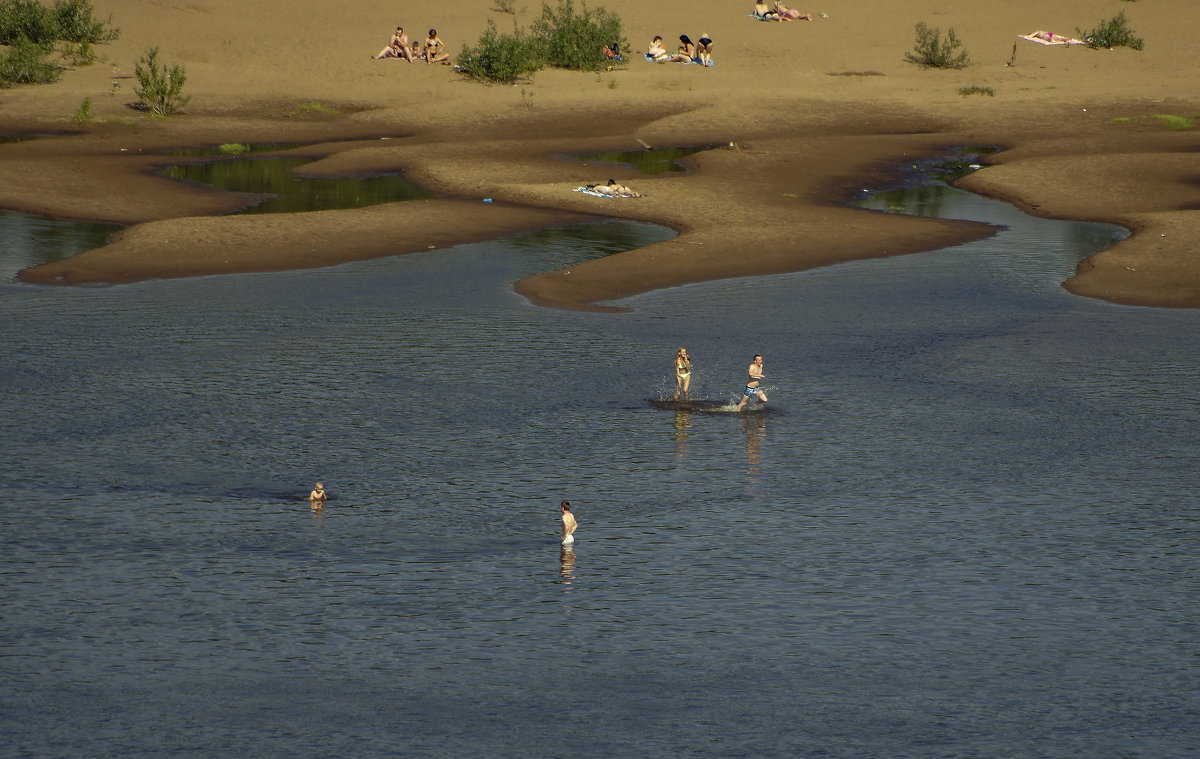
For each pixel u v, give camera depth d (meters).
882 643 46.66
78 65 199.00
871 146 168.50
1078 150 162.50
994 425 70.31
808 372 80.00
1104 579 51.91
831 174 151.62
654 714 41.75
